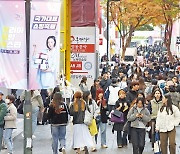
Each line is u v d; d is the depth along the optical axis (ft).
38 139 116.78
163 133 88.79
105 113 105.91
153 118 98.63
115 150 103.96
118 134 106.22
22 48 63.98
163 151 89.20
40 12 63.77
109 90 126.93
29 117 65.57
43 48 64.34
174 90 117.08
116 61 344.28
